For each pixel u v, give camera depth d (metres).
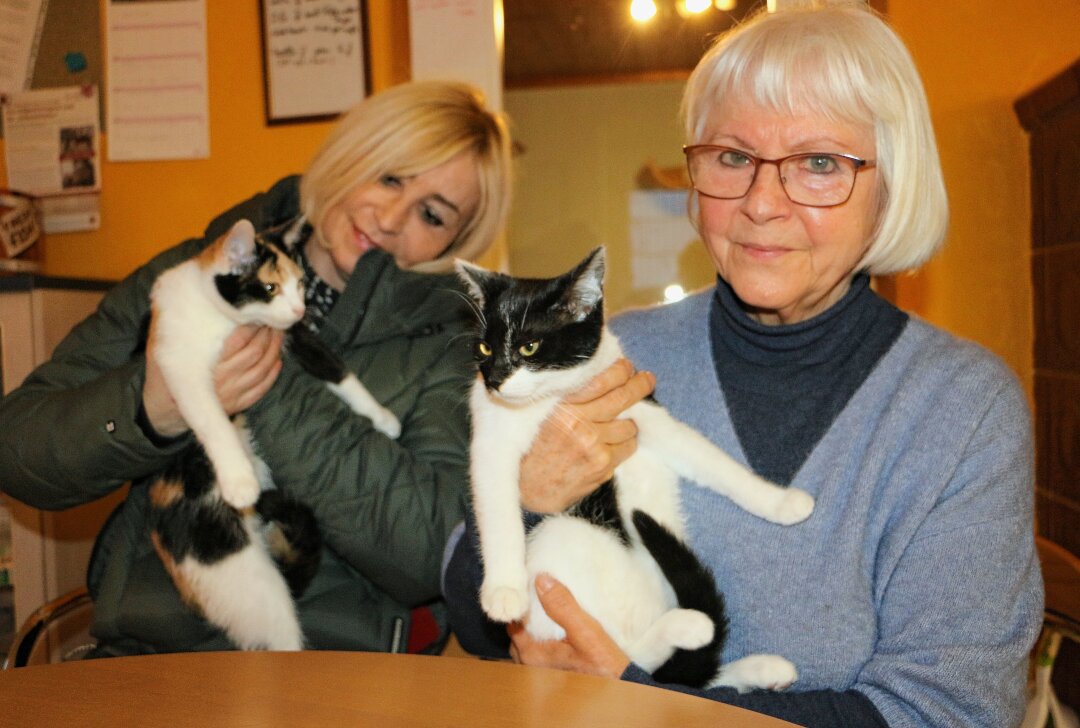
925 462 1.24
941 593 1.18
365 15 2.88
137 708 0.89
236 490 1.60
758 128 1.28
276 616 1.76
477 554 1.43
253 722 0.85
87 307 2.58
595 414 1.40
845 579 1.25
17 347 2.40
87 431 1.63
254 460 1.85
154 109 3.06
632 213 3.99
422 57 2.82
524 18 3.31
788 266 1.31
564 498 1.41
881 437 1.27
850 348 1.37
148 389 1.66
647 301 3.99
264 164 3.01
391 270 1.90
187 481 1.80
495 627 1.44
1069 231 2.26
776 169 1.28
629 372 1.47
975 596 1.16
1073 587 1.72
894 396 1.29
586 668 1.22
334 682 0.97
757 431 1.40
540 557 1.38
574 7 3.24
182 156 3.05
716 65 1.34
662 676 1.28
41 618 1.81
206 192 3.06
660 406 1.45
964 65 2.51
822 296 1.39
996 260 2.55
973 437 1.23
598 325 1.48
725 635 1.30
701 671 1.26
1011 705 1.12
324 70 2.92
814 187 1.28
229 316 1.72
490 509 1.37
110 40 3.06
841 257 1.31
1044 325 2.44
